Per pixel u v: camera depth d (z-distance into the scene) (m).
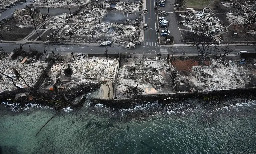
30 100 85.62
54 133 76.31
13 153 71.56
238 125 75.38
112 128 76.56
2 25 125.31
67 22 125.25
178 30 114.50
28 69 97.94
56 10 137.50
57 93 85.94
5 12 139.38
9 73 96.62
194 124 76.38
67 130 76.94
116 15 129.62
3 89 89.88
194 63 95.50
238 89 82.62
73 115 81.06
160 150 70.06
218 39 107.25
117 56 100.75
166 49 103.19
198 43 105.06
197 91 83.00
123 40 110.06
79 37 113.56
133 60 98.62
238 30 112.38
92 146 72.19
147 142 72.31
